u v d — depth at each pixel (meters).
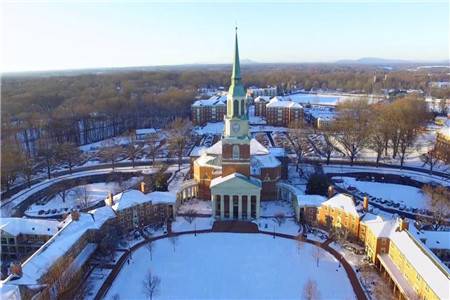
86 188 131.50
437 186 128.25
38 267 68.50
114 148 176.88
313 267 81.50
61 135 195.88
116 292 72.81
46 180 140.75
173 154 173.88
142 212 101.50
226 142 106.56
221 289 73.88
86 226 86.56
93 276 78.19
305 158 166.62
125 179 140.25
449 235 84.69
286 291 73.19
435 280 63.66
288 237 95.50
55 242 76.94
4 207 115.56
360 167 155.00
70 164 150.38
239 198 105.31
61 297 69.19
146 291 73.06
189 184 119.12
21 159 138.00
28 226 89.88
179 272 79.88
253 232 98.31
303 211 103.81
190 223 103.12
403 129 161.88
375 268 81.00
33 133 198.50
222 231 98.94
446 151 157.12
